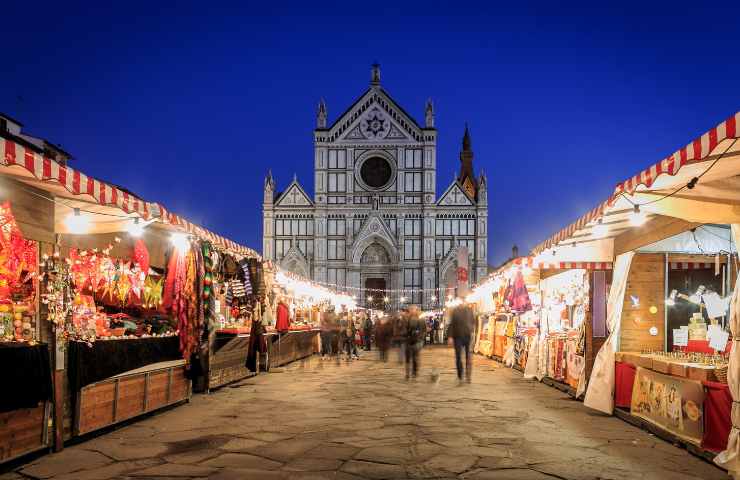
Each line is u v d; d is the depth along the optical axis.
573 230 10.15
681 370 7.99
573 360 13.05
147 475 6.34
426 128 65.12
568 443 8.05
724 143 5.56
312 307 29.95
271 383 15.39
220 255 14.52
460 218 64.25
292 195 65.06
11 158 5.93
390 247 64.25
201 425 9.20
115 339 8.75
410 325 16.80
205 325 12.07
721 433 7.01
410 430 8.85
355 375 17.73
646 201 7.65
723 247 10.82
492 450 7.57
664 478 6.38
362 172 65.44
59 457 7.12
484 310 29.36
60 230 7.83
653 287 11.40
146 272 10.88
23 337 7.02
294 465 6.77
